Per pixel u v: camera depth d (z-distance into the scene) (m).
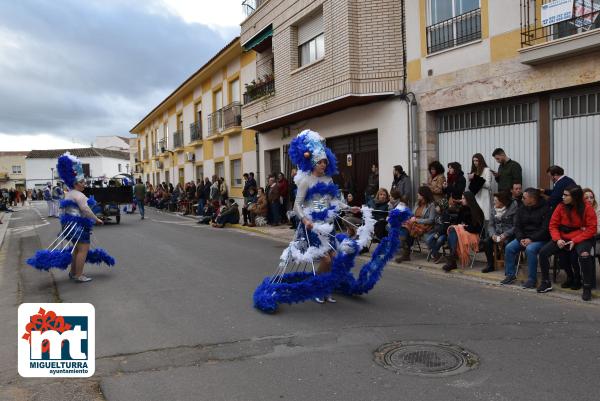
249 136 20.72
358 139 13.96
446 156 11.19
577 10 7.97
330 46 12.84
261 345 4.91
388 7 11.94
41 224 20.14
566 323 5.46
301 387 3.95
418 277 8.07
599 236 6.82
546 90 8.82
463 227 8.37
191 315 5.98
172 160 33.81
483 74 9.91
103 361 4.59
